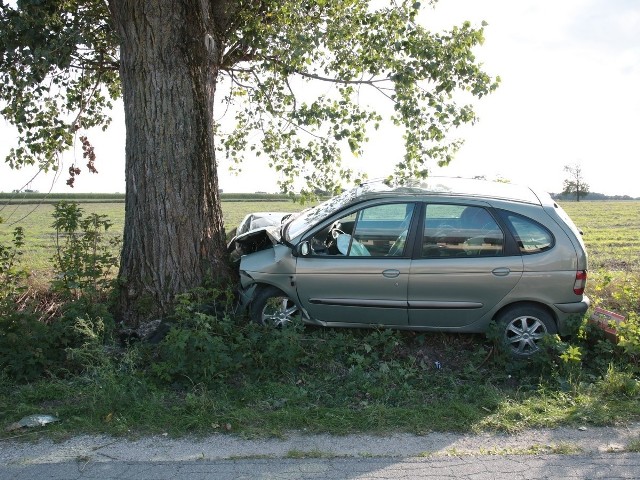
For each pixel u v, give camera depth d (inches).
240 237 331.6
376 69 342.0
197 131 304.8
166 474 172.2
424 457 184.1
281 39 339.3
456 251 277.3
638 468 176.4
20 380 246.8
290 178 390.3
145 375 243.3
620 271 480.4
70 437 197.9
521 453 187.0
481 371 263.1
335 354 266.4
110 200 2170.3
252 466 177.3
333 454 185.6
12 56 303.7
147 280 297.3
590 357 276.5
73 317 268.8
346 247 284.5
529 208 277.9
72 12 341.7
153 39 289.6
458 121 322.7
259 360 254.4
